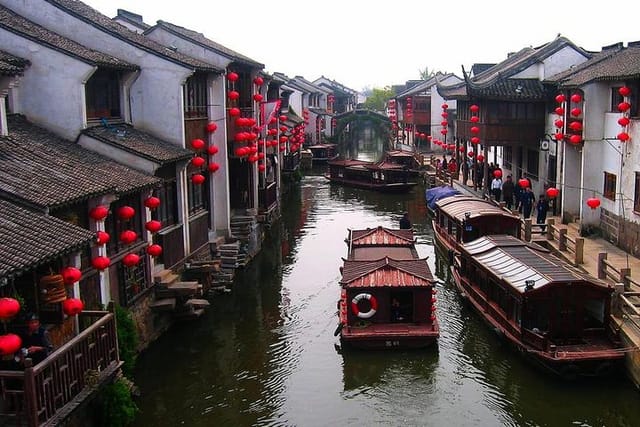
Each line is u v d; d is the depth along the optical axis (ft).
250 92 91.25
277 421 46.75
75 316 40.60
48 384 31.81
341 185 166.71
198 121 72.64
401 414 47.65
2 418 30.94
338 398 50.11
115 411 38.88
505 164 128.26
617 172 75.51
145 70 65.72
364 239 77.97
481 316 63.52
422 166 171.73
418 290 58.59
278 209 119.96
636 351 47.96
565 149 88.58
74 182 43.75
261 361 56.34
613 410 47.06
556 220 92.12
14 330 35.35
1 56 51.70
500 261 61.36
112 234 50.78
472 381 52.39
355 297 58.70
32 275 36.60
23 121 55.21
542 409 47.65
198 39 84.94
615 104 77.05
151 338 57.67
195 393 50.55
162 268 60.95
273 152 121.08
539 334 51.49
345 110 323.98
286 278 80.79
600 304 52.75
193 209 71.10
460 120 126.21
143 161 55.52
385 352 57.62
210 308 68.90
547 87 101.30
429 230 109.60
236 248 77.51
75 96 55.16
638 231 70.23
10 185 39.47
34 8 64.75
